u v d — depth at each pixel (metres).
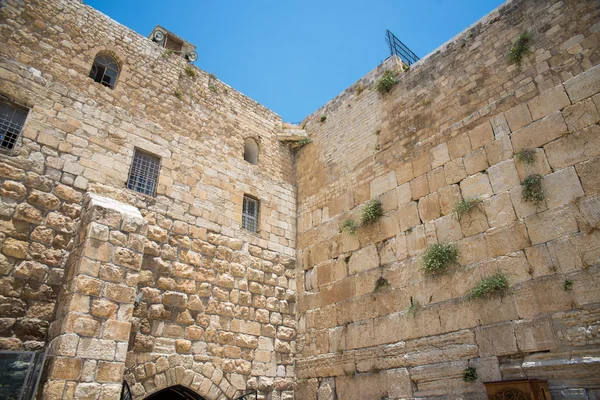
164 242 11.30
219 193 13.26
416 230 11.06
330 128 15.41
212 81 14.99
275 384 11.98
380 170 12.80
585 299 7.84
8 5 10.85
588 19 9.70
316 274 13.32
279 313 13.00
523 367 8.14
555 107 9.48
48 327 8.75
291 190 15.50
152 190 11.90
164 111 13.05
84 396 7.62
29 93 10.41
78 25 12.10
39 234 9.30
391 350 10.45
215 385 10.82
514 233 9.18
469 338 9.12
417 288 10.49
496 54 11.16
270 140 15.85
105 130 11.44
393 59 14.21
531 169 9.38
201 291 11.50
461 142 10.95
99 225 9.07
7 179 9.31
